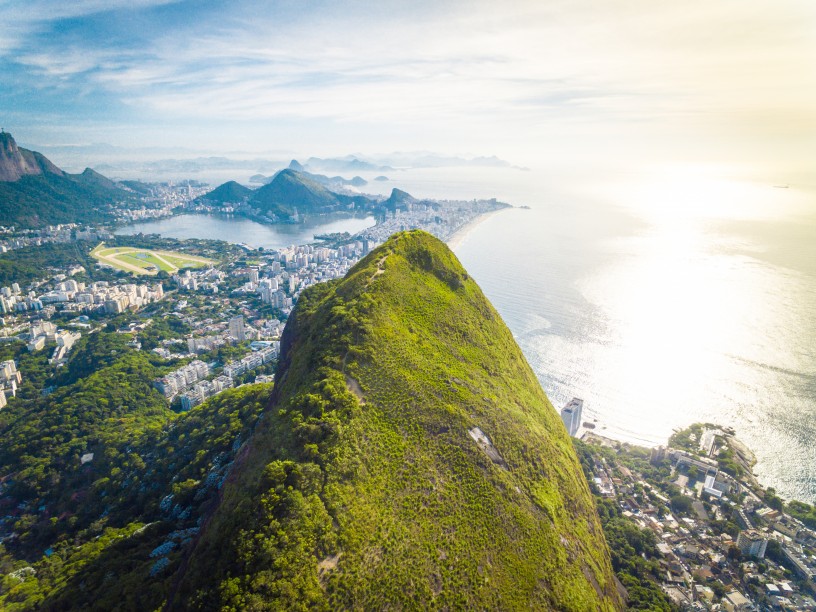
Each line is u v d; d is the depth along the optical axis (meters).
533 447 81.44
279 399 82.25
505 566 60.44
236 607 46.41
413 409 73.38
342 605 49.12
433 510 61.69
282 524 53.19
